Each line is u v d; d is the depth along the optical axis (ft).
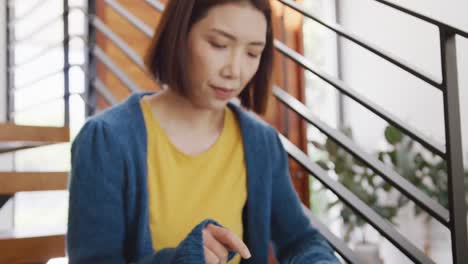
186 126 2.33
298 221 2.58
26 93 7.75
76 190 2.06
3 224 7.46
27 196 7.73
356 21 10.71
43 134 4.50
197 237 1.78
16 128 4.36
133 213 2.11
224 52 2.10
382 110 2.74
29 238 3.36
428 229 9.23
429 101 9.18
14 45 7.31
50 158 7.84
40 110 7.86
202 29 2.08
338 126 10.59
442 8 8.93
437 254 9.11
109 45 7.84
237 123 2.48
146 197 2.12
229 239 1.79
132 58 4.51
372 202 9.47
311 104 10.54
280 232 2.59
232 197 2.35
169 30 2.16
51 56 7.97
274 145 2.56
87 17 5.12
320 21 3.23
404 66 2.60
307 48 10.59
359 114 10.66
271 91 2.58
